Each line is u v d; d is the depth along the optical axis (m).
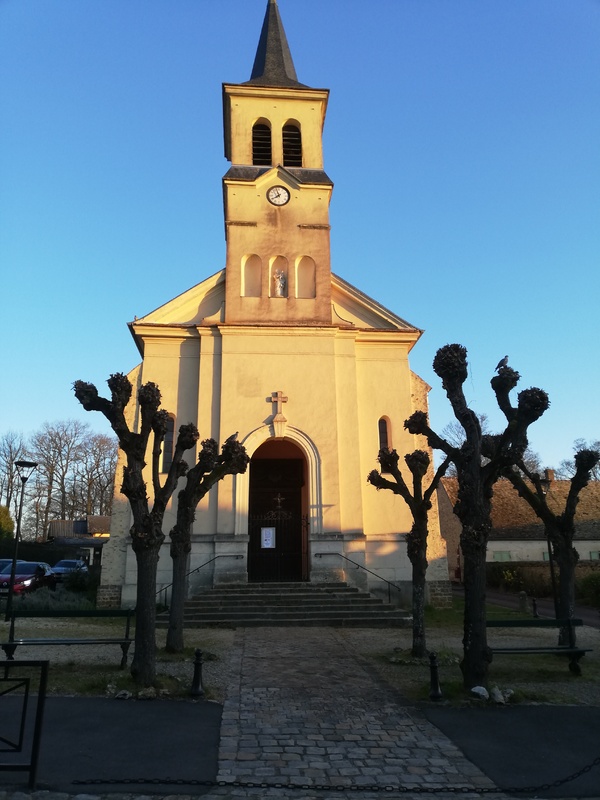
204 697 8.80
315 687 9.66
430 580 20.27
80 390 10.04
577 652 10.52
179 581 12.66
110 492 53.94
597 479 44.59
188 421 20.77
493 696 8.84
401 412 21.62
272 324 21.30
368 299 22.67
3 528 45.81
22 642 10.09
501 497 41.38
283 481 23.30
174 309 21.92
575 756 6.90
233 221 22.52
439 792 5.95
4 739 5.96
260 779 6.11
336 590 18.30
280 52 26.56
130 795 5.68
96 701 8.46
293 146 24.48
